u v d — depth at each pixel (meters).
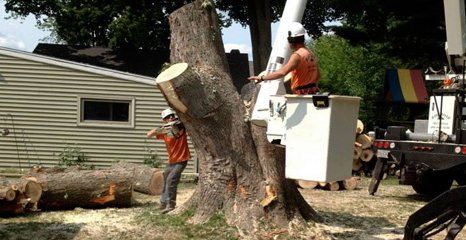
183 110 8.01
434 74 12.62
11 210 9.67
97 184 10.39
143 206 10.85
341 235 8.38
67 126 16.80
